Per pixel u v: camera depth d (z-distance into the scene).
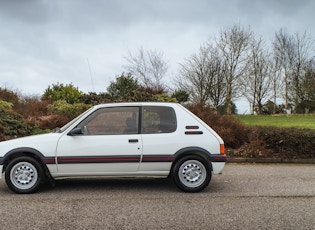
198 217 4.88
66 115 14.77
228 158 10.73
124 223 4.62
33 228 4.42
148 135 6.36
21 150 6.15
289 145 10.98
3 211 5.15
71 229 4.39
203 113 13.05
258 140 11.13
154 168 6.34
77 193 6.29
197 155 6.41
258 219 4.80
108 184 7.09
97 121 6.42
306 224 4.60
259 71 36.03
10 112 13.03
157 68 27.36
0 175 6.17
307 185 7.12
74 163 6.20
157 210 5.22
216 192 6.44
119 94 20.28
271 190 6.62
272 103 37.28
